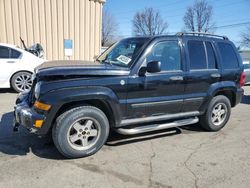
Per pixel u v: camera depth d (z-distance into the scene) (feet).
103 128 12.56
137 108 13.29
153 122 14.56
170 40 14.17
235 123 18.85
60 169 11.18
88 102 12.44
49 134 14.08
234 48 17.25
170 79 13.92
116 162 12.02
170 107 14.44
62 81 11.51
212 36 16.47
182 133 16.24
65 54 36.99
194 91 15.12
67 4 36.11
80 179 10.48
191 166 11.89
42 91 11.28
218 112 16.76
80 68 11.84
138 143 14.32
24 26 34.65
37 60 27.04
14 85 26.22
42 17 35.24
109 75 12.22
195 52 15.16
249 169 11.77
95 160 12.14
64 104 11.66
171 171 11.38
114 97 12.40
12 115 18.37
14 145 13.39
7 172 10.77
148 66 12.55
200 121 16.62
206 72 15.37
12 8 33.76
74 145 12.07
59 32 36.42
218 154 13.29
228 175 11.19
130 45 14.35
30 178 10.41
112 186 10.08
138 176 10.87
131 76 12.75
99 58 15.80
